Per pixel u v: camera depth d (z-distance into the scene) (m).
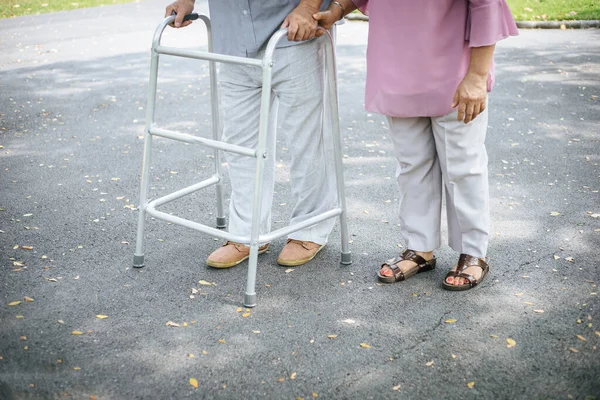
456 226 3.23
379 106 3.02
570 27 9.92
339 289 3.22
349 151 5.23
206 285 3.27
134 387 2.52
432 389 2.50
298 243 3.49
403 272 3.28
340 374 2.59
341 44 9.01
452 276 3.20
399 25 2.88
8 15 12.45
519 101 6.37
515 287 3.20
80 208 4.18
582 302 3.06
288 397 2.47
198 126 5.92
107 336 2.84
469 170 3.03
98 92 7.04
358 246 3.67
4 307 3.04
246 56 3.18
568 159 4.92
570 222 3.89
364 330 2.88
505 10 2.78
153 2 13.58
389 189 4.46
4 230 3.85
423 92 2.91
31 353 2.72
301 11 2.91
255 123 3.35
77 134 5.70
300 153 3.34
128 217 4.05
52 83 7.44
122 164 5.00
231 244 3.49
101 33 10.38
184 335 2.85
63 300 3.12
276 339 2.82
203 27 10.64
